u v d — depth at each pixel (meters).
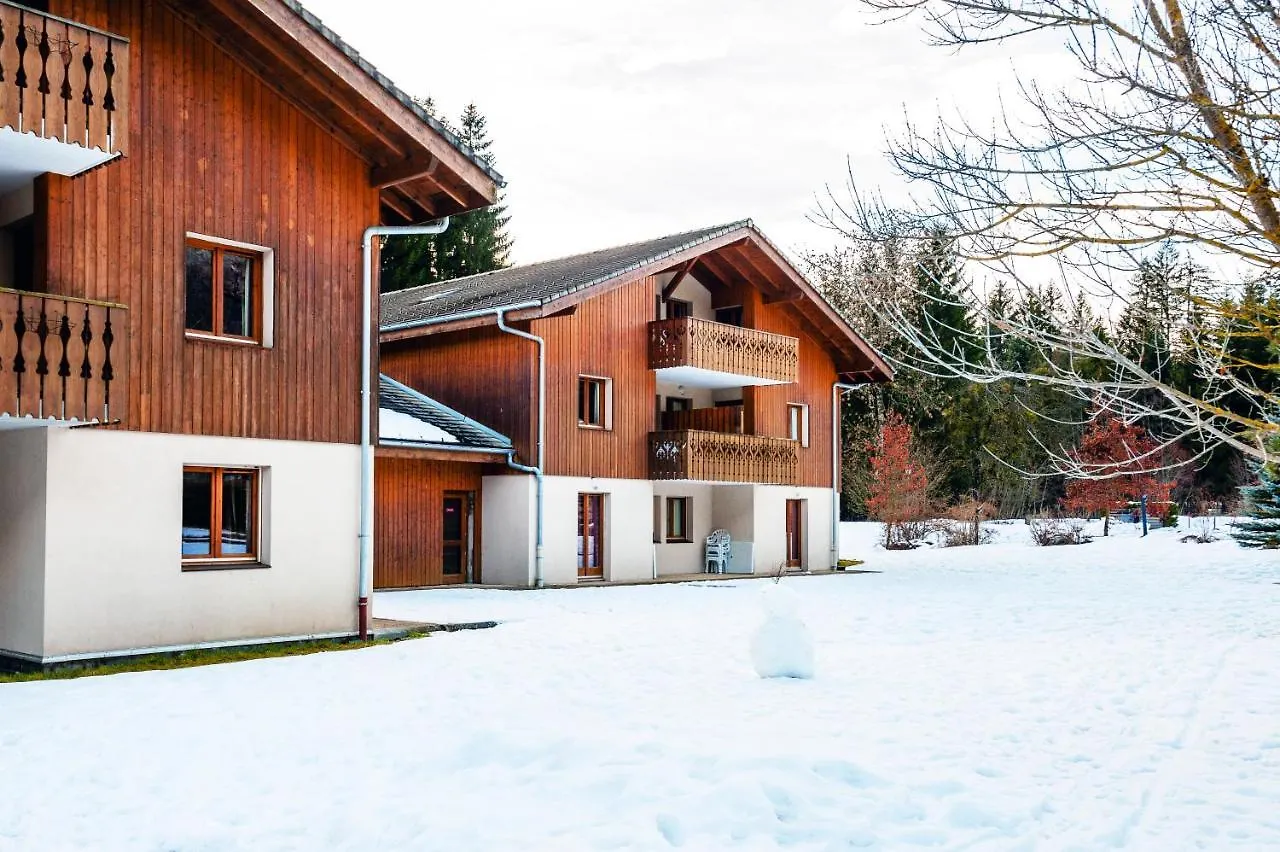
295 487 13.01
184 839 5.64
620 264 22.95
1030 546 36.81
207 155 12.25
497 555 22.11
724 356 24.89
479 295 24.44
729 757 6.61
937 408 47.34
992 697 9.07
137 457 11.52
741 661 11.02
